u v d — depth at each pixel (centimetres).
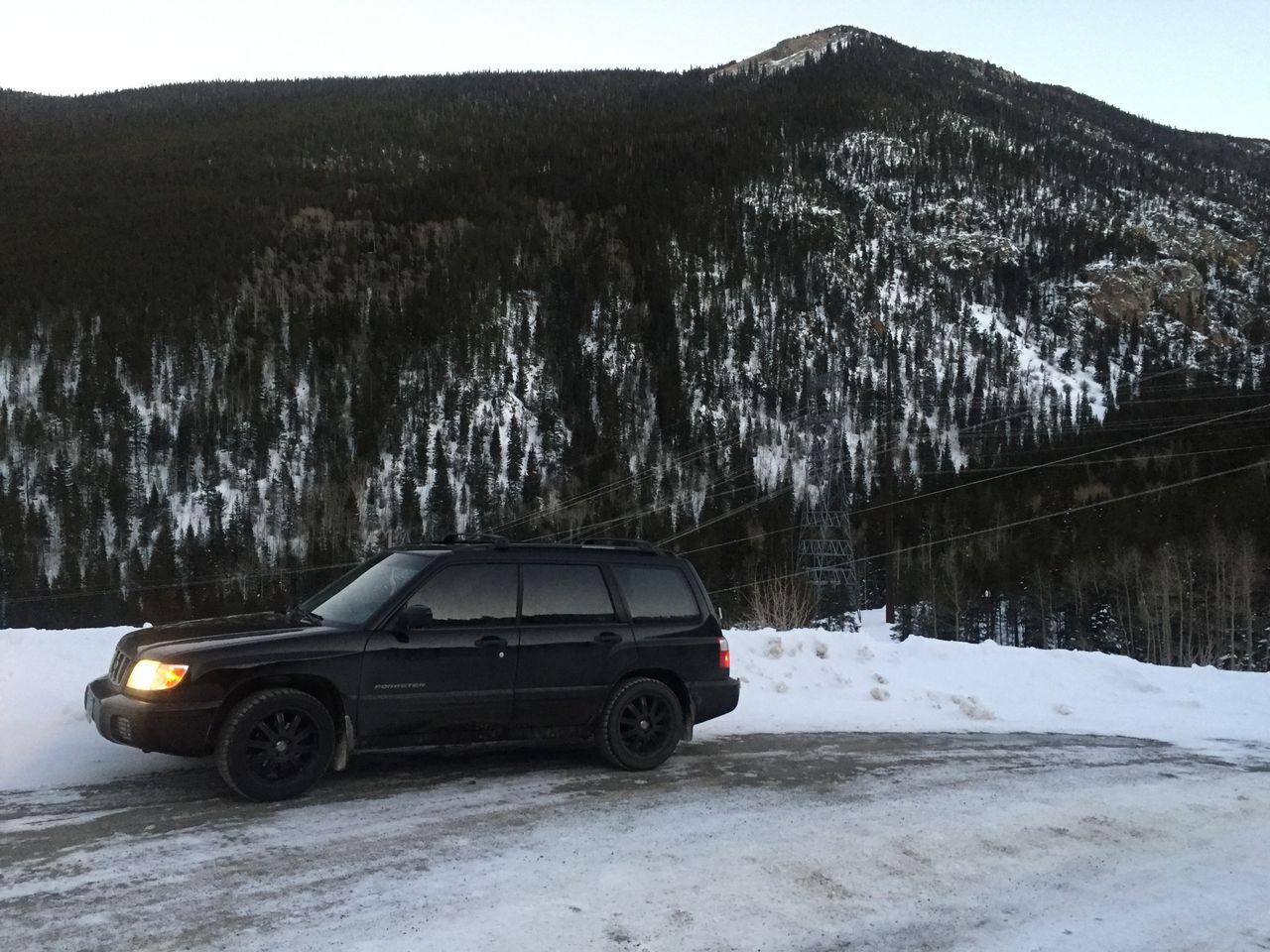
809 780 686
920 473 9719
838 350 16275
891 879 489
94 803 561
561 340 15550
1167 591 5984
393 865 471
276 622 642
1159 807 657
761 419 13825
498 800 600
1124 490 7962
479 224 19638
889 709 1000
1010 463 9456
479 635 645
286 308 15238
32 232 16675
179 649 569
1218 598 5981
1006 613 7562
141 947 364
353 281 16550
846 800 635
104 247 16162
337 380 13250
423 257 17750
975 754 805
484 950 375
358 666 602
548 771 689
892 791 664
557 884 455
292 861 471
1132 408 9688
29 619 7956
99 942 367
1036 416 12188
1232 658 5859
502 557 680
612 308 16625
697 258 18762
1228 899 483
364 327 14938
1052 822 607
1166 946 420
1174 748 877
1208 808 662
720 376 15200
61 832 505
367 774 657
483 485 11019
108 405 11625
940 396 14400
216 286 15188
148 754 677
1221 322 19475
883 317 17912
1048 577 6962
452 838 519
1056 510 8238
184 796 581
